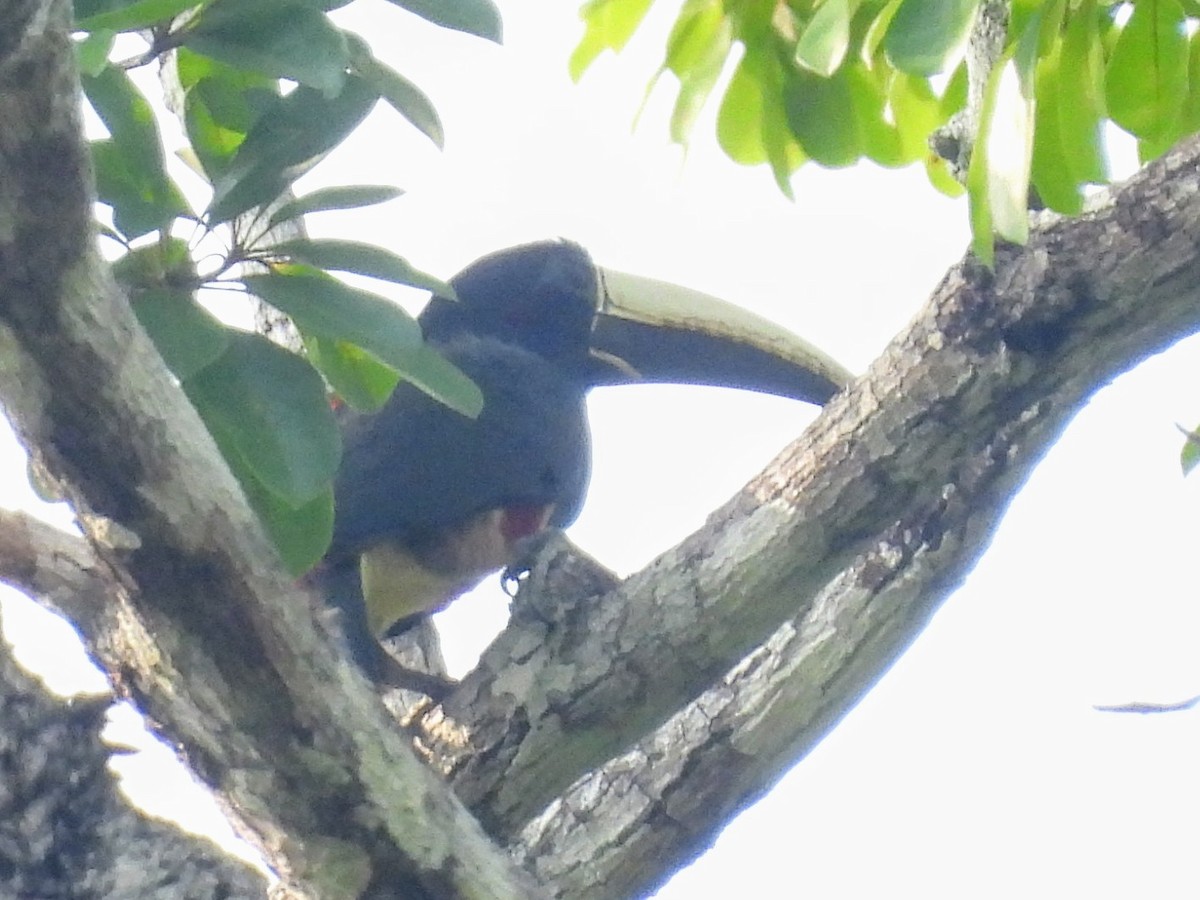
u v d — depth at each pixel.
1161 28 8.91
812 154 9.70
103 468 5.74
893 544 7.89
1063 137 8.34
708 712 7.95
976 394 7.20
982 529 7.83
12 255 5.23
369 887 6.70
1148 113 9.07
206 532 5.91
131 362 5.61
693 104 9.73
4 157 5.02
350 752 6.45
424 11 6.73
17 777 6.78
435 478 10.70
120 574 6.00
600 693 7.30
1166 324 7.28
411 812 6.61
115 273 6.47
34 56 4.80
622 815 7.89
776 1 9.55
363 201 6.81
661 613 7.30
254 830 6.66
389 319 6.55
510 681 7.37
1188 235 7.11
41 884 6.72
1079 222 7.28
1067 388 7.35
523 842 7.88
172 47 6.21
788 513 7.28
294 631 6.21
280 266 6.91
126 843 6.90
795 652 7.93
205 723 6.36
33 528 6.45
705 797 7.89
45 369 5.51
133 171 6.52
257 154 6.49
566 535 7.79
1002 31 8.59
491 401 11.21
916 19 6.64
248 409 6.57
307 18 6.11
